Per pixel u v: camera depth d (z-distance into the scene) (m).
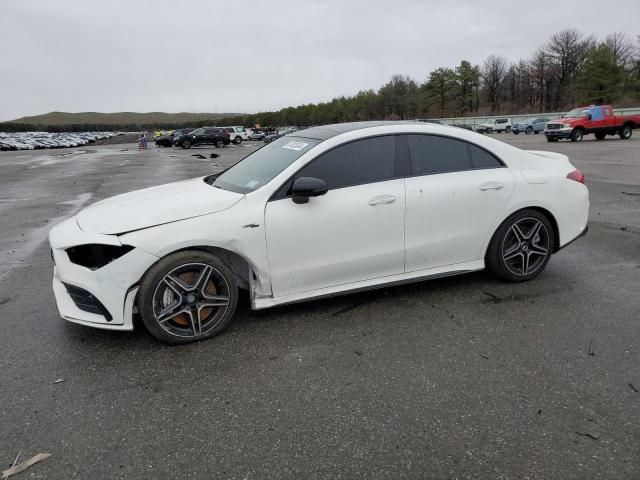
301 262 3.63
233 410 2.66
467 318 3.75
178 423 2.56
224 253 3.63
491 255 4.30
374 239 3.79
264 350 3.31
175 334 3.38
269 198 3.55
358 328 3.61
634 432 2.40
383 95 94.06
